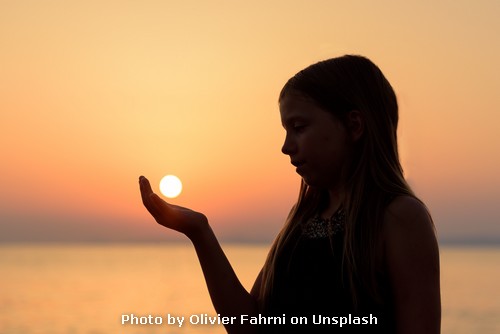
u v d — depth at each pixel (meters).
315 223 2.04
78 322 48.28
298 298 1.96
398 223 1.83
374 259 1.84
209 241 2.12
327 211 2.05
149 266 172.50
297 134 1.99
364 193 1.90
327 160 1.95
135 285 91.50
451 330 43.94
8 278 109.56
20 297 68.69
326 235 1.99
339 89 1.94
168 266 171.75
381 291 1.85
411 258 1.80
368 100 1.95
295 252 2.03
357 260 1.85
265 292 2.08
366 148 1.93
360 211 1.88
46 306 59.03
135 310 54.59
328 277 1.92
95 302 62.38
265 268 2.15
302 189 2.15
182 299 65.25
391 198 1.87
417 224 1.82
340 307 1.88
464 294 69.94
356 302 1.85
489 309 55.06
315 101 1.95
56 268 154.00
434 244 1.83
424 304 1.78
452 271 126.12
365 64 2.00
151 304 60.16
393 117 2.01
